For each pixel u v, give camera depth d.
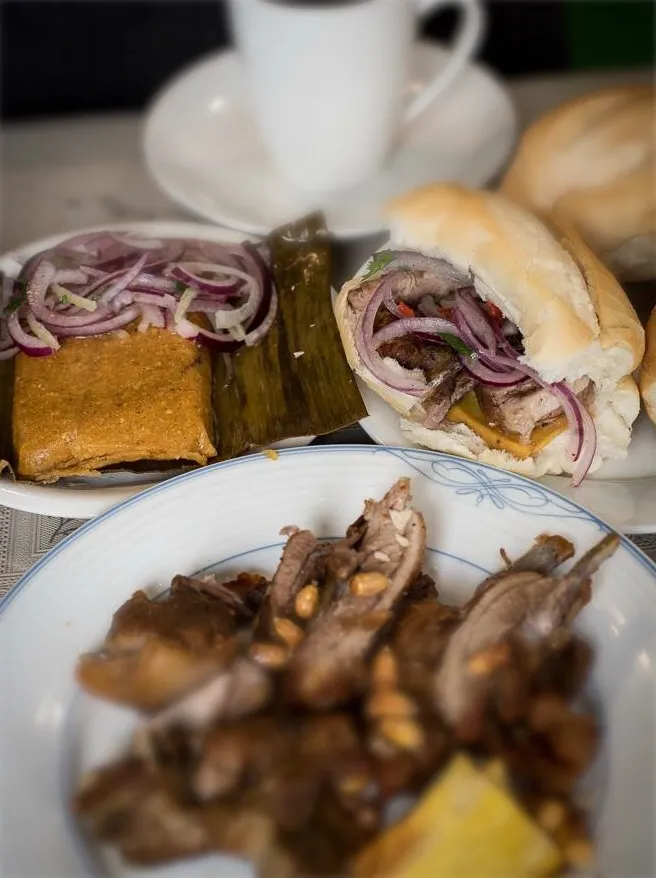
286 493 0.27
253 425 0.31
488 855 0.18
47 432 0.29
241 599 0.24
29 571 0.24
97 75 0.55
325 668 0.21
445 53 0.48
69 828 0.20
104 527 0.26
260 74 0.37
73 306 0.32
